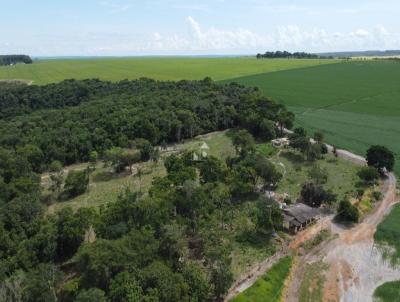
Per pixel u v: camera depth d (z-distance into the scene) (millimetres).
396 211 72688
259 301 49188
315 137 108125
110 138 117000
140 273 45438
